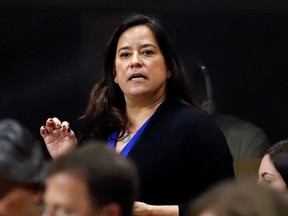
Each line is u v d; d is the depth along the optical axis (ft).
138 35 29.81
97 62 39.45
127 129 29.91
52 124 29.76
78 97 39.60
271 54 39.17
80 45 39.47
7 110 39.60
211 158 28.43
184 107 29.45
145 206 27.04
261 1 39.01
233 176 28.99
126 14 39.24
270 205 12.84
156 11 39.40
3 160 16.34
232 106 39.32
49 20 39.47
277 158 27.20
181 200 28.37
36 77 39.68
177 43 39.40
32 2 39.32
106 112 30.27
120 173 15.23
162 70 29.71
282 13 38.93
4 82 39.52
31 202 16.33
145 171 28.19
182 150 28.40
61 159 15.35
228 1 39.17
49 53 39.55
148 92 29.40
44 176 16.22
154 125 28.99
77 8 39.40
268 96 39.32
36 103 39.68
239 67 39.29
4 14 39.32
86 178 14.97
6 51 39.45
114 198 15.08
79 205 14.93
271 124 39.29
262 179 27.55
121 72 29.76
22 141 17.01
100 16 39.32
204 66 39.32
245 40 39.22
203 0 39.24
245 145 39.01
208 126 28.86
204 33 39.32
